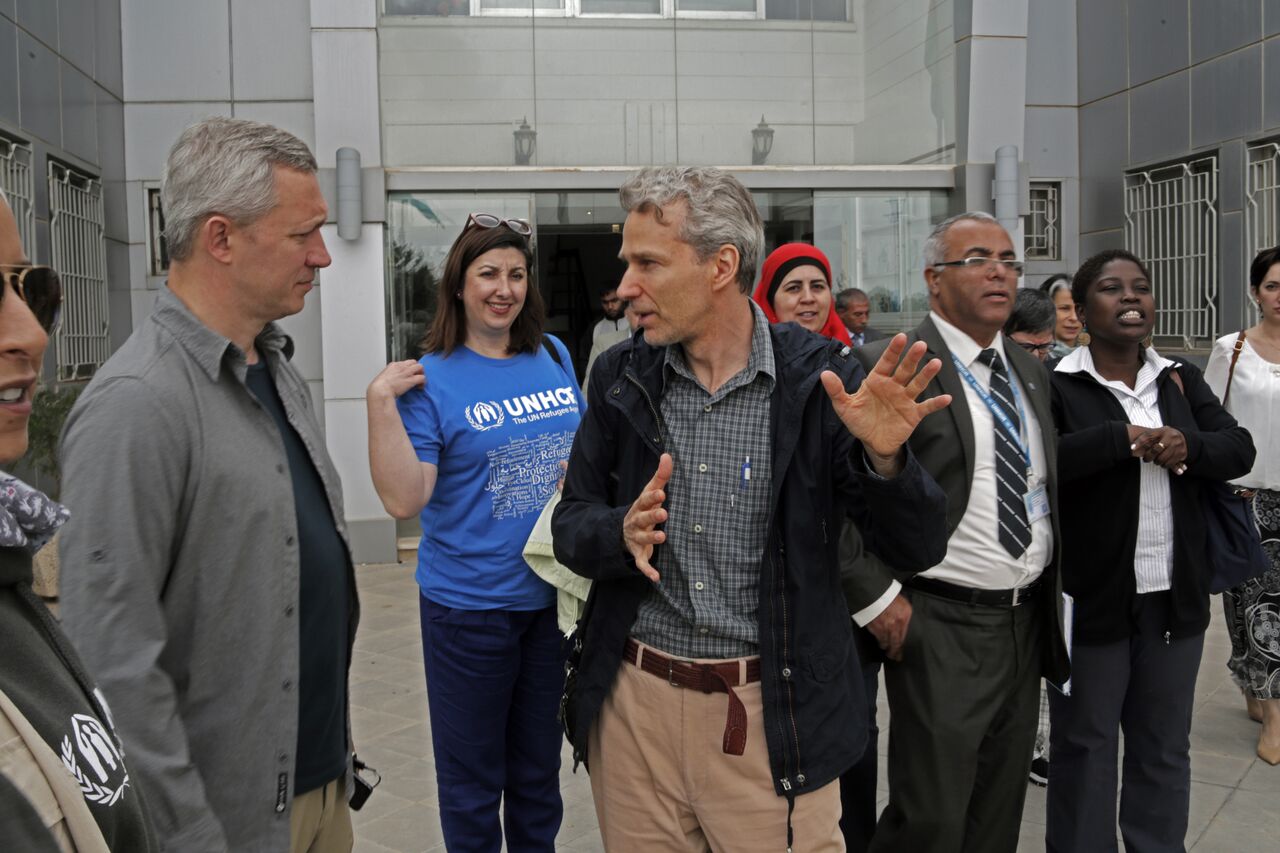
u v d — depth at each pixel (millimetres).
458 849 2951
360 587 7277
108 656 1604
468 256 2955
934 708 2719
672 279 2014
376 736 4566
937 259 2836
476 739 2941
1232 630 4395
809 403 2055
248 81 8445
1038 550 2760
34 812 956
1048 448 2812
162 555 1713
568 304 8320
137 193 8445
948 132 8625
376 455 2785
